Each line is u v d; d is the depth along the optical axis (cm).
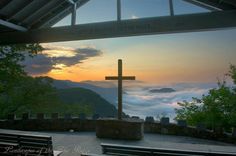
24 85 1494
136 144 761
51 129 1087
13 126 1098
